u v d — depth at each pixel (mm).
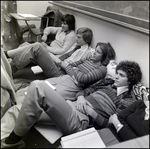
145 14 1160
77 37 1714
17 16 1882
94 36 1771
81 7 1880
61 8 2275
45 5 2154
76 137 888
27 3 2027
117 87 1189
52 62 1506
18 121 910
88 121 1033
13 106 1091
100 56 1403
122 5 1338
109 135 940
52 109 935
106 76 1358
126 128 932
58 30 2010
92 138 887
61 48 1799
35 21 2078
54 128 1051
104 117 1115
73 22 1953
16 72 1494
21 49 1449
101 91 1220
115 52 1507
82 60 1548
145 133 879
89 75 1308
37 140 1011
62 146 848
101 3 1568
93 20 1746
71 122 979
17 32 1871
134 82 1166
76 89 1376
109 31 1546
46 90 934
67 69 1476
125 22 1328
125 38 1372
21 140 995
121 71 1152
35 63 1573
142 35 1212
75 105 1120
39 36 1937
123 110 1028
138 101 1049
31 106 901
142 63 1250
